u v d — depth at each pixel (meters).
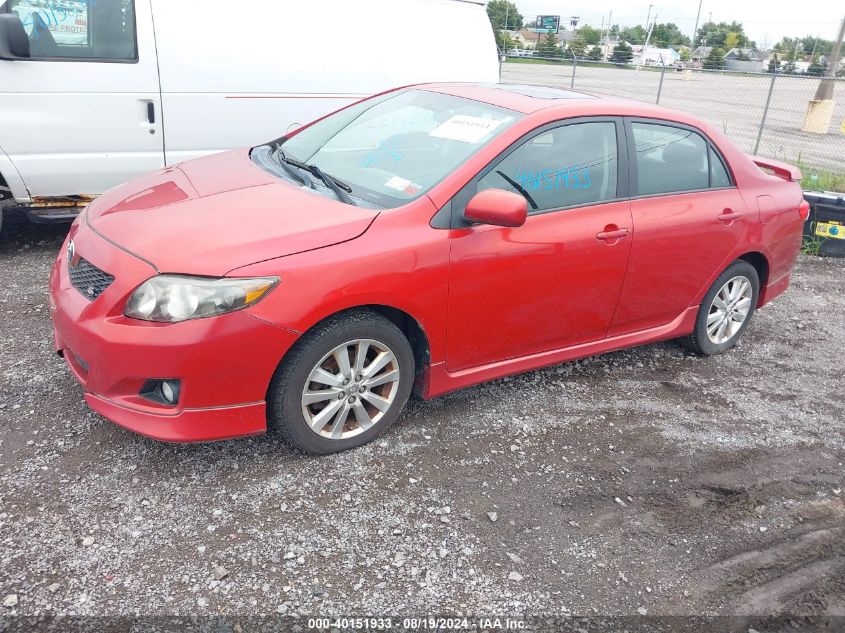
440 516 3.04
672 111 4.37
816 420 4.22
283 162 3.97
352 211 3.23
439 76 7.26
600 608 2.68
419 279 3.21
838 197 7.43
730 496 3.43
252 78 6.28
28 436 3.28
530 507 3.17
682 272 4.32
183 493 3.01
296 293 2.90
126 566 2.61
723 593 2.83
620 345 4.28
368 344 3.21
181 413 2.88
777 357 5.04
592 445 3.70
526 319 3.70
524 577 2.78
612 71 27.89
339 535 2.87
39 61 5.41
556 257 3.66
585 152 3.84
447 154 3.57
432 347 3.41
